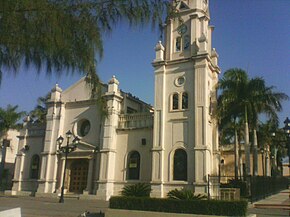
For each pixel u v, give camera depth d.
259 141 40.66
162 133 29.58
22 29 6.33
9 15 6.06
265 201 25.03
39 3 6.31
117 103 33.81
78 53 7.02
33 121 40.38
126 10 6.89
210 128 29.91
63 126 36.38
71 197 31.95
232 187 26.66
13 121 42.41
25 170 38.09
